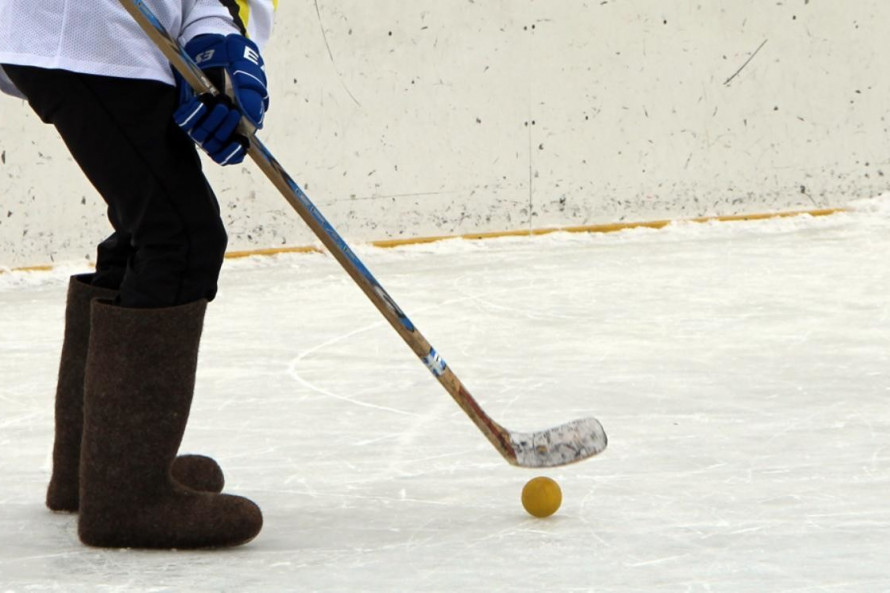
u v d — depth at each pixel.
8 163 18.69
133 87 6.50
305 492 8.04
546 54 21.80
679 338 13.55
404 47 20.97
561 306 15.73
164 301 6.59
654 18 22.27
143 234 6.63
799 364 12.09
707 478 8.22
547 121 21.95
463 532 7.03
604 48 22.08
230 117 6.44
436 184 21.45
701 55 22.61
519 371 12.08
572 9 21.83
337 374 12.11
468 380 11.72
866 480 8.12
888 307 15.12
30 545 6.82
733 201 23.09
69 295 7.39
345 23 20.58
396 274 18.69
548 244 21.38
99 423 6.60
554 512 7.35
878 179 23.69
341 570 6.28
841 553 6.52
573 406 10.56
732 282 17.14
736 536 6.86
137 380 6.55
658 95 22.47
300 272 19.08
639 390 11.12
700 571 6.21
